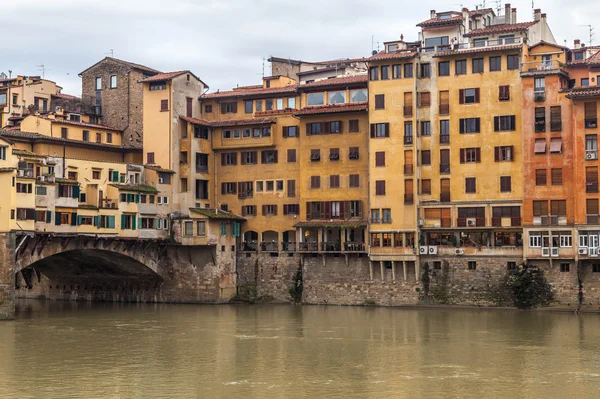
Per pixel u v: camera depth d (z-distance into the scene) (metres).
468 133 102.31
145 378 63.12
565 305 96.19
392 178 104.19
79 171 103.44
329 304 108.06
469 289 101.19
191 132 114.75
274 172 114.50
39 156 96.44
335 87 112.88
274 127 114.44
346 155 109.25
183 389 59.69
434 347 74.75
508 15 116.19
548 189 97.25
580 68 101.94
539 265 97.94
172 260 113.62
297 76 141.38
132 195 107.50
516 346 74.69
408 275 103.94
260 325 89.38
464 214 102.06
